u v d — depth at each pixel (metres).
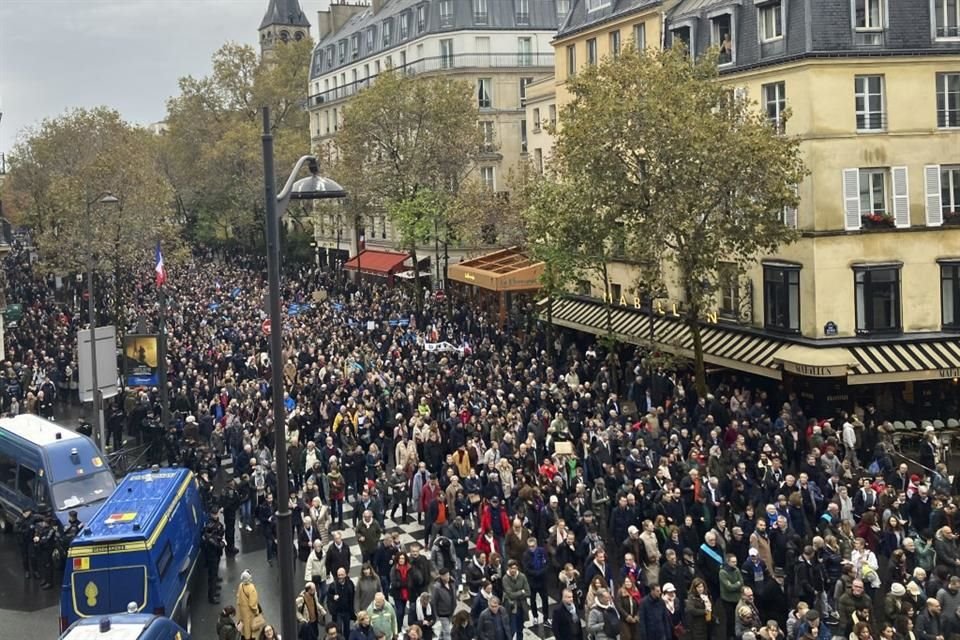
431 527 22.28
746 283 35.00
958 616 15.76
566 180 34.34
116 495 20.20
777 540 18.67
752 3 35.66
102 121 71.75
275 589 22.19
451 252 67.06
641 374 33.41
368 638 15.55
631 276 41.72
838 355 31.67
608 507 22.28
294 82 102.62
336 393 31.81
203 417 32.12
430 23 73.19
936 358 31.83
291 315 53.56
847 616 16.28
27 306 61.09
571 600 16.44
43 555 22.97
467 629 15.86
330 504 25.25
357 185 59.84
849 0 32.72
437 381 33.19
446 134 57.31
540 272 43.94
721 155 28.38
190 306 58.31
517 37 72.69
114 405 34.94
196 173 100.69
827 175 32.59
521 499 21.11
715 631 18.03
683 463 22.95
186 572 20.27
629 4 44.78
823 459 23.31
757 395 32.28
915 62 33.00
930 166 33.38
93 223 51.44
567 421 28.36
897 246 32.97
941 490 21.83
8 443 26.03
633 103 29.20
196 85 102.88
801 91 32.91
